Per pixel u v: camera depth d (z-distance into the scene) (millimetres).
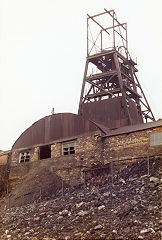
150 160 26828
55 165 32250
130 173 26656
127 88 38500
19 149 35375
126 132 29516
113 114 36594
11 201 29438
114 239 17594
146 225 18141
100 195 23953
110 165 28516
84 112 38312
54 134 33594
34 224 22375
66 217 22016
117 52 39250
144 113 40625
